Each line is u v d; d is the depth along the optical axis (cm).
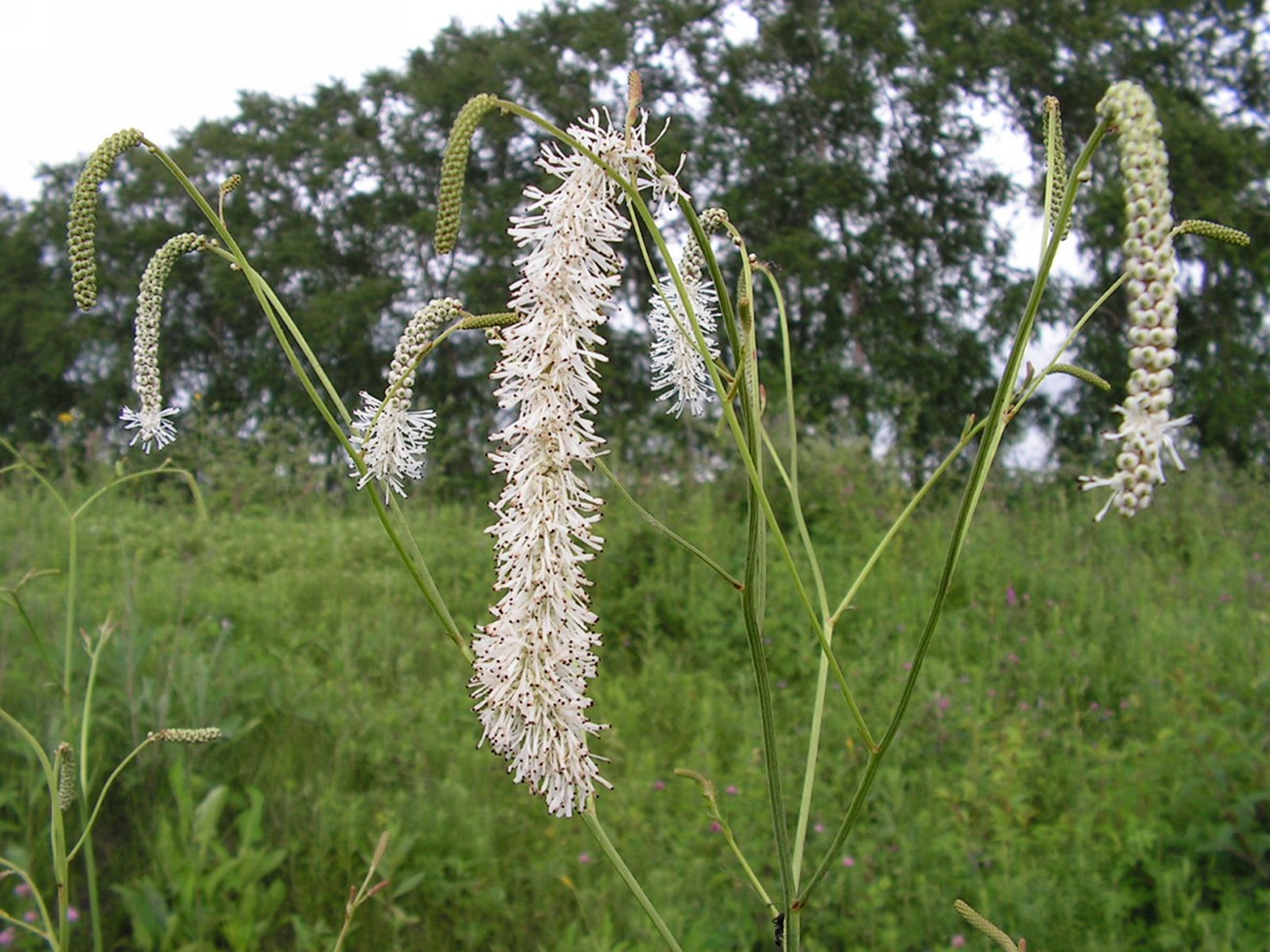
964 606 721
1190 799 404
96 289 191
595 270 169
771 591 700
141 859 377
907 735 482
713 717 527
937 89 2264
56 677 287
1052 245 155
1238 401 2078
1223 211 2125
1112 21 2292
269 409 2722
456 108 2623
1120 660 601
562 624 170
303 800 412
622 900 375
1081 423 2089
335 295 2631
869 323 2252
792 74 2447
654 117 2297
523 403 171
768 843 403
